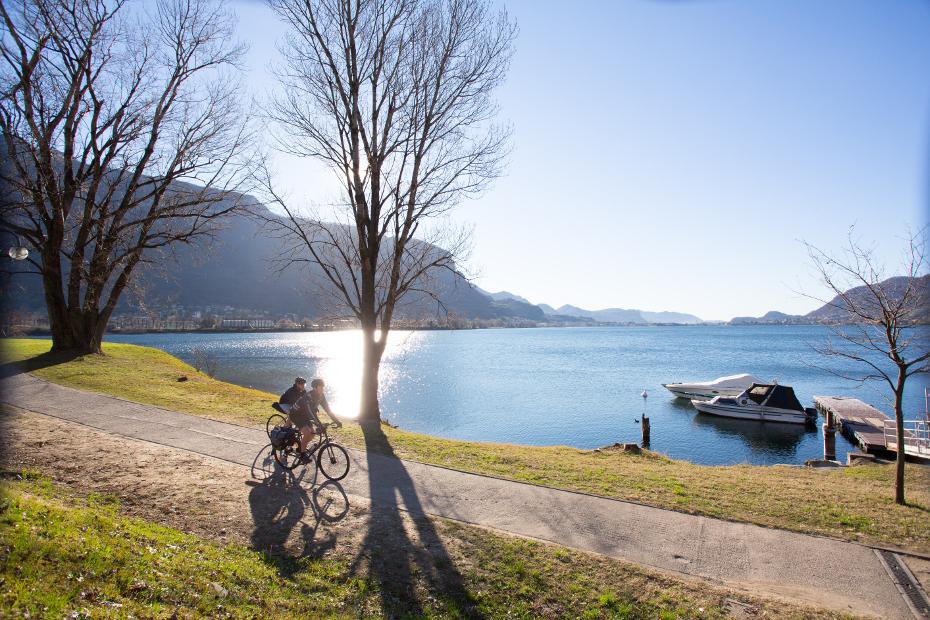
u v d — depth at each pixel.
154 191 25.06
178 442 11.91
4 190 20.97
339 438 13.78
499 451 13.76
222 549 7.04
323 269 17.94
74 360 22.91
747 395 36.25
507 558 7.30
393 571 6.94
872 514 9.38
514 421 32.78
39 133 20.52
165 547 6.54
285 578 6.54
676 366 72.62
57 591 4.79
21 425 12.14
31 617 4.28
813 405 41.25
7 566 4.88
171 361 28.33
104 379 19.50
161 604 5.24
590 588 6.67
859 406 35.66
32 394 16.17
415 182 17.31
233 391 20.00
